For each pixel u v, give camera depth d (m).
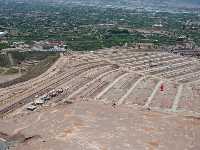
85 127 159.75
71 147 142.00
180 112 189.88
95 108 184.50
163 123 169.25
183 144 150.12
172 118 177.25
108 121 167.38
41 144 145.25
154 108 194.25
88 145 144.00
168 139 153.50
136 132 157.62
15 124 169.12
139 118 173.62
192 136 157.75
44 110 186.62
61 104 196.12
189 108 197.12
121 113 179.12
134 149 143.25
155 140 151.75
